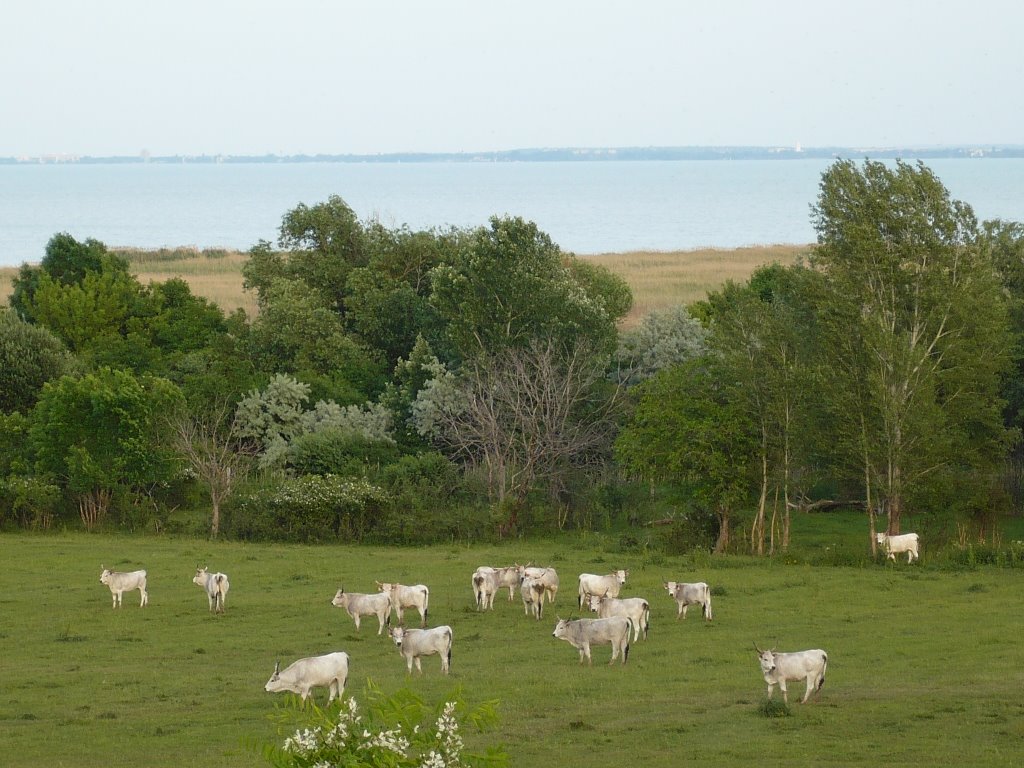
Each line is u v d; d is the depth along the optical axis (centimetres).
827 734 2317
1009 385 6162
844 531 5703
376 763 1257
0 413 6247
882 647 3212
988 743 2217
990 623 3531
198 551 5031
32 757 2220
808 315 5862
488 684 2788
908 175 5484
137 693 2747
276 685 2486
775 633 3419
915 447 5044
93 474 5597
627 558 4959
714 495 5119
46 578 4366
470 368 6706
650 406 5328
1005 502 5578
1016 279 6775
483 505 5762
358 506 5434
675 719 2458
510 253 6781
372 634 3456
